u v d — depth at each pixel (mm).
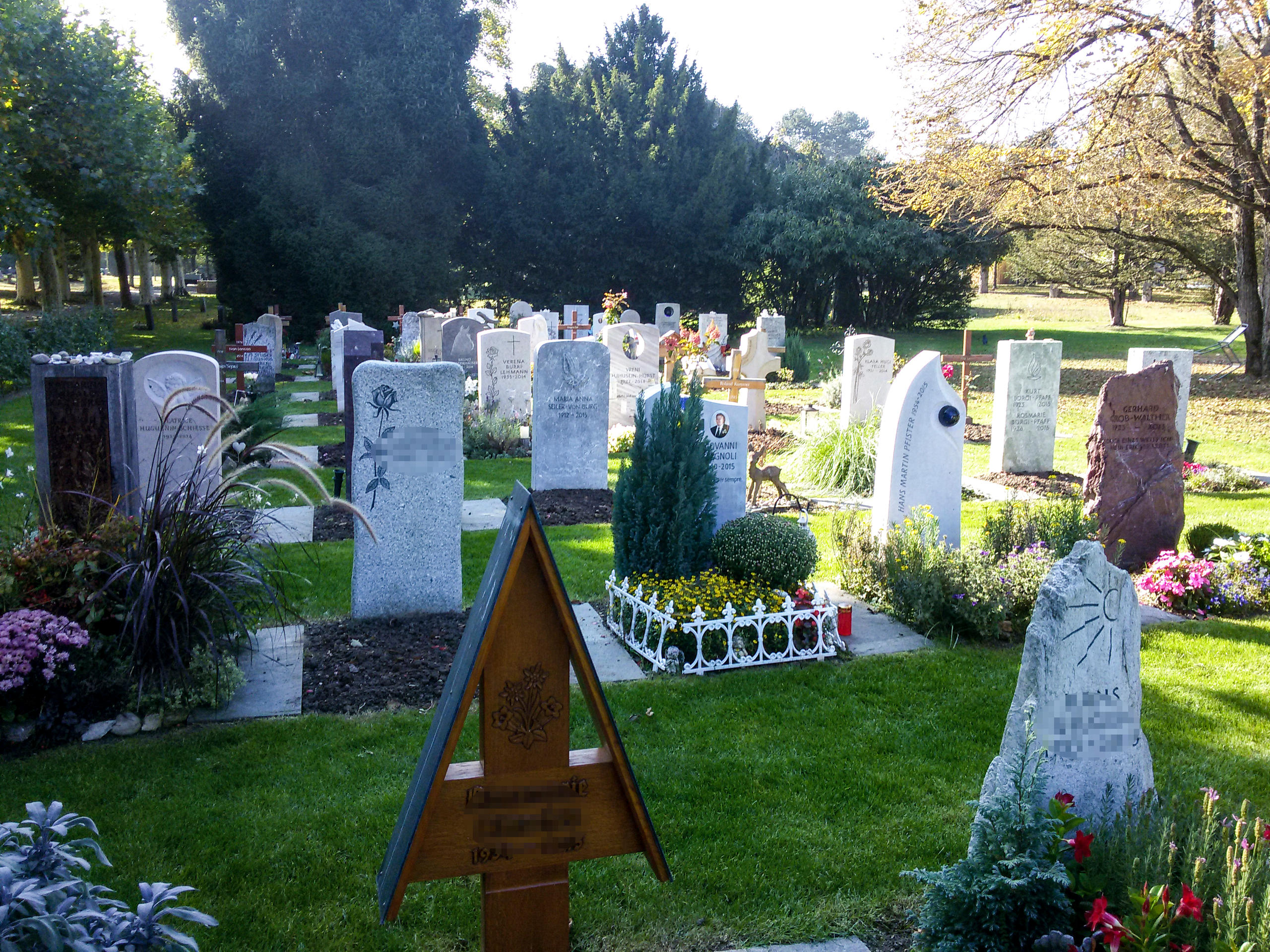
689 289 41281
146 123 25656
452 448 7895
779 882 4492
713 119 42312
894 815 5094
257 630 7449
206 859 4598
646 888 4449
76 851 4609
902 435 9031
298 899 4305
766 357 22891
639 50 40938
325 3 34562
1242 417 19734
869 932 4168
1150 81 19438
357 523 7715
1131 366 14633
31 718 5777
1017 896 3553
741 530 8023
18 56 20672
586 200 39344
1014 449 14734
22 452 14594
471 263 41656
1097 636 4188
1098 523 9570
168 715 6023
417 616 7957
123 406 8984
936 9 20125
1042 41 19109
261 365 24844
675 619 7152
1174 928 3459
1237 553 9047
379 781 5359
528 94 40312
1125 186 21797
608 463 15008
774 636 7438
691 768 5578
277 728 5988
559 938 3305
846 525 10203
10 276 69250
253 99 35469
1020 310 55719
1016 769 4094
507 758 3086
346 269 35000
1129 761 4316
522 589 3027
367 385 7609
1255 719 6246
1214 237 32906
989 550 8820
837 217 38344
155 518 5992
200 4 35188
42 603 6000
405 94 36406
